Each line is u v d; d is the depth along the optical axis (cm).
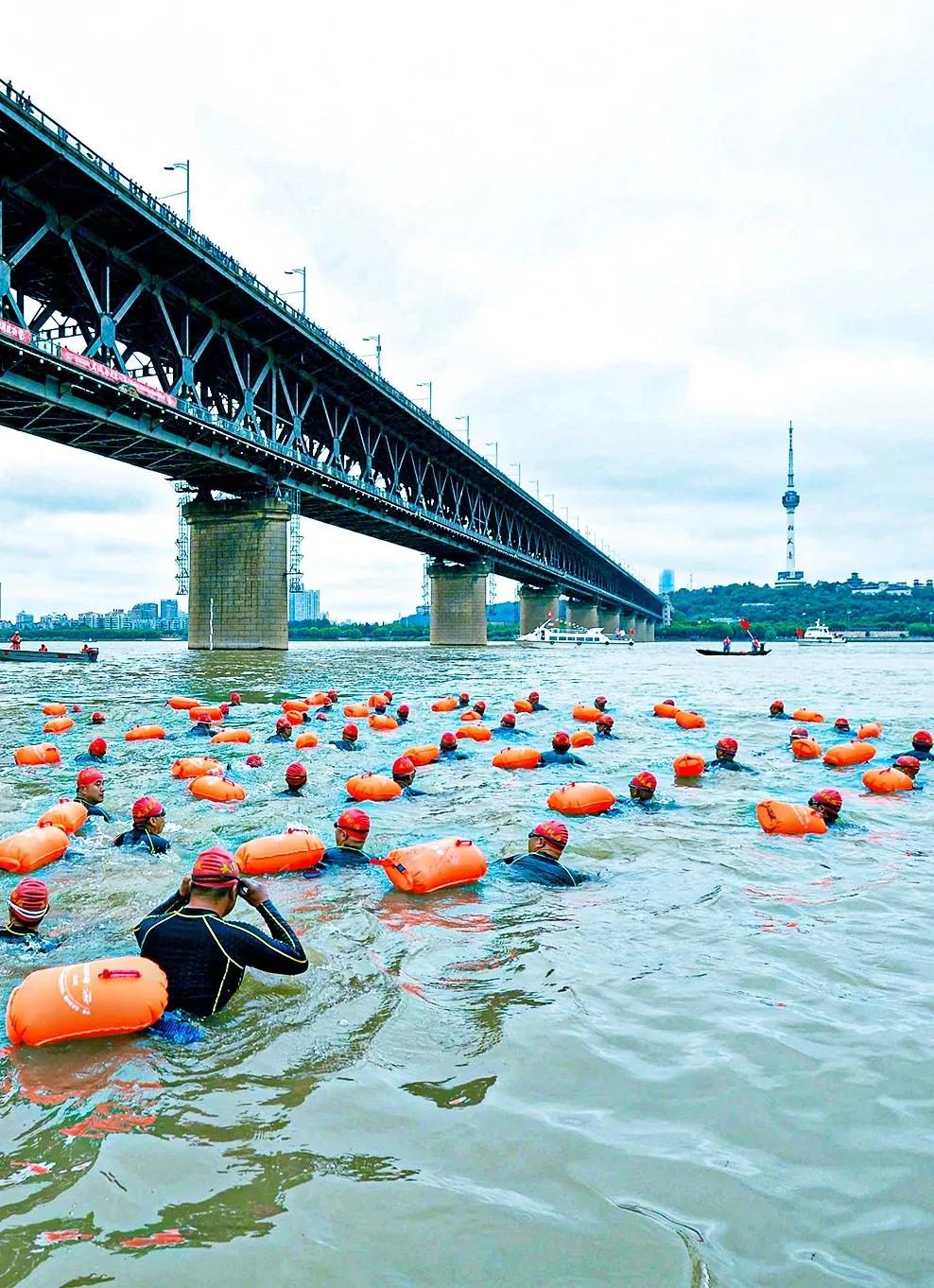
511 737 1769
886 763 1466
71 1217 294
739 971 532
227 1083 390
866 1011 475
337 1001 484
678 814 1023
